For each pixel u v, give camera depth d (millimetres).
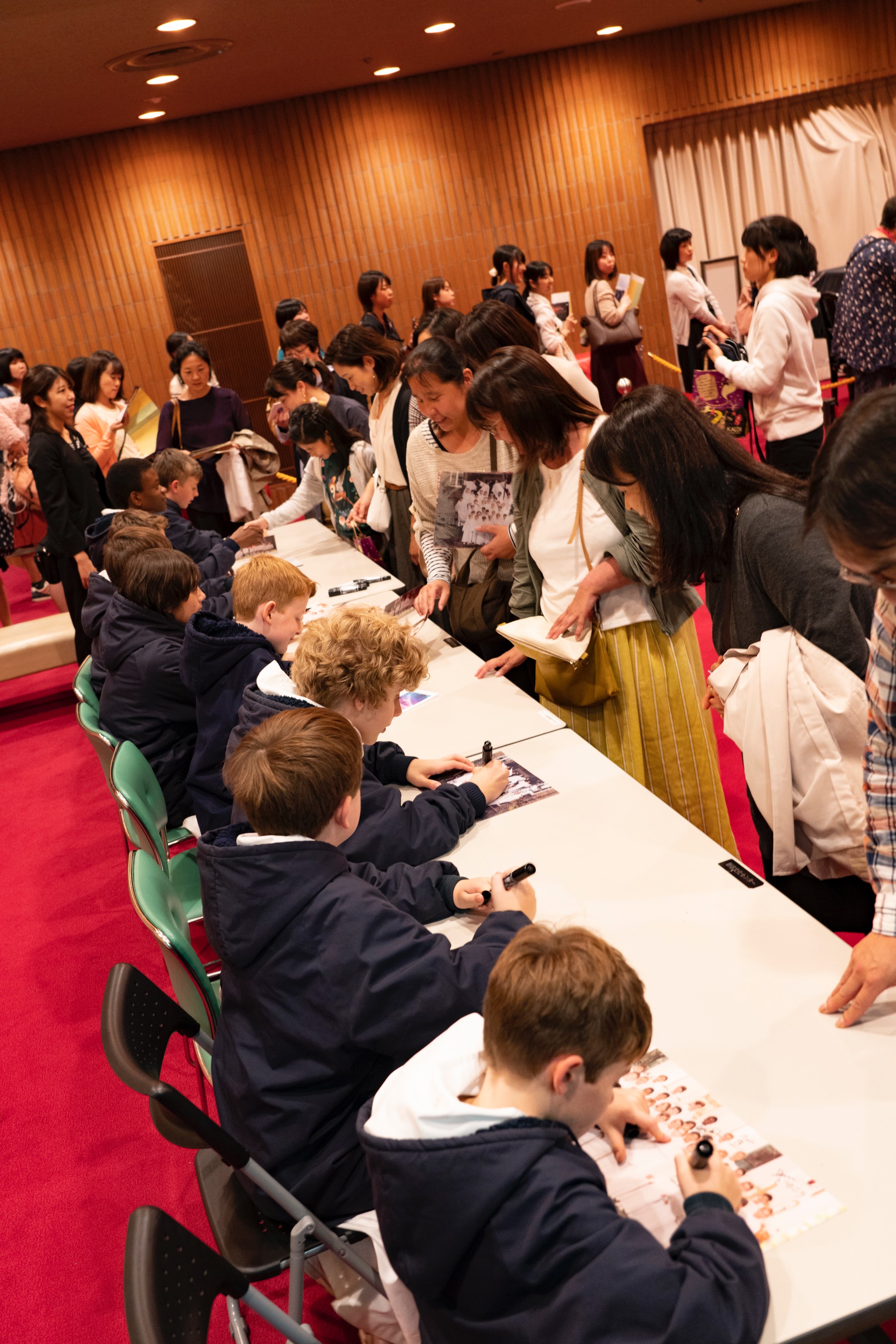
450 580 3105
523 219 10070
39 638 6008
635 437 1885
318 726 1483
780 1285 1051
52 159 9062
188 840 3094
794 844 1854
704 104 10117
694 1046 1375
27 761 5387
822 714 1780
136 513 4043
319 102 9422
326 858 1431
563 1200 988
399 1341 1480
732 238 10641
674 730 2455
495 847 1947
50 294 9312
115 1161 2576
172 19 5711
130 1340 992
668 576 2004
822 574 1738
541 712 2521
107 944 3541
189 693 3068
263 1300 1243
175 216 9406
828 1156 1181
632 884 1747
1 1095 2893
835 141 10492
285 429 5297
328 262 9789
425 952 1396
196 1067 2326
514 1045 1028
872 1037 1335
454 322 3727
